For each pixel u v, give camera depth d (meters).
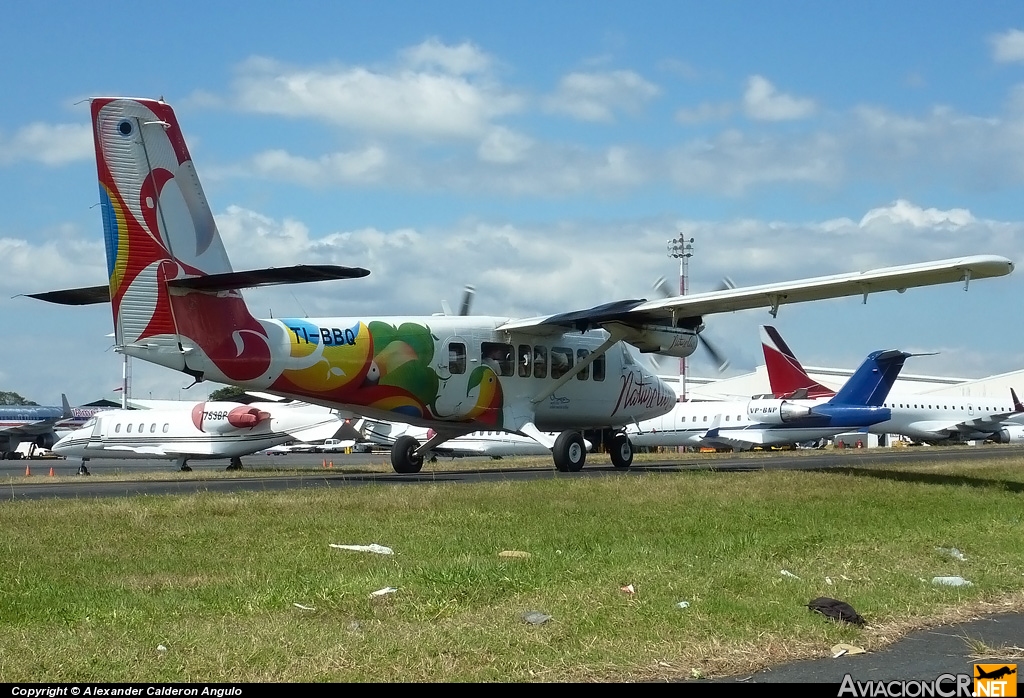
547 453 55.03
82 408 79.38
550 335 27.33
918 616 9.43
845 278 21.97
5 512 15.10
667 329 26.55
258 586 10.08
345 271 18.66
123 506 15.77
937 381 100.94
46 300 22.62
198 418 39.72
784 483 20.41
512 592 9.87
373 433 47.59
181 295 20.89
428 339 24.59
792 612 9.23
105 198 20.34
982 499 19.39
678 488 19.05
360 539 13.11
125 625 8.48
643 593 9.83
